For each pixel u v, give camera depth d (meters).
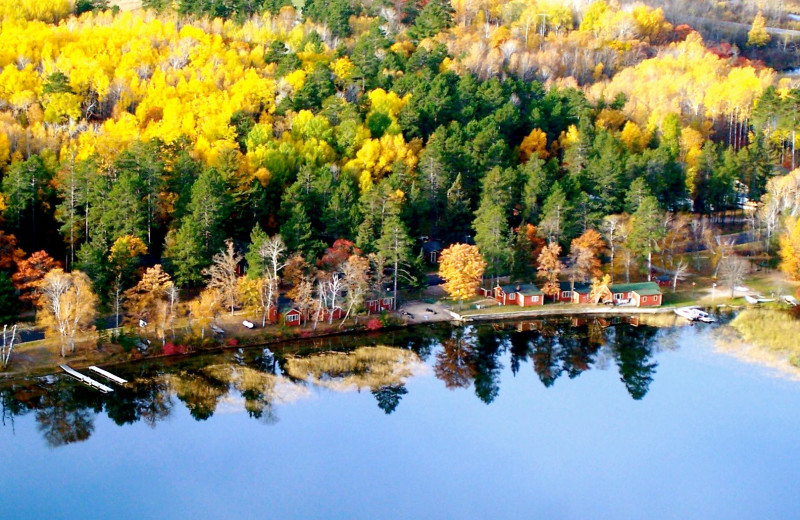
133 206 139.38
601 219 161.62
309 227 145.25
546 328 141.88
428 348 132.25
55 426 105.00
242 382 117.62
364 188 169.00
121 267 129.62
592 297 152.25
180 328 129.50
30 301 132.00
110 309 129.50
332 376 120.62
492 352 131.38
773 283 160.25
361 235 147.50
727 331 139.50
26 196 143.25
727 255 162.38
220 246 139.88
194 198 139.00
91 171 145.25
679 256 171.38
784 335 136.50
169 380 117.31
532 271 156.62
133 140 163.00
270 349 128.50
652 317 147.25
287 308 135.38
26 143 164.38
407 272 143.38
